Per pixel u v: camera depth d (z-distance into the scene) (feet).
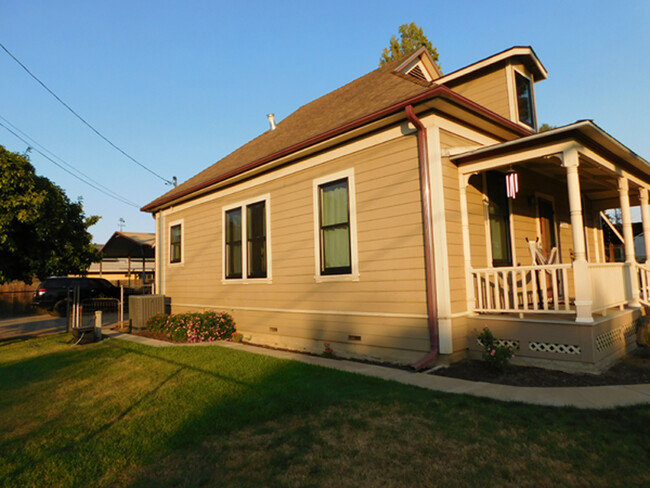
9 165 29.89
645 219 29.37
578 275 19.04
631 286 25.14
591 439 11.93
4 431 14.44
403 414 14.42
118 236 58.90
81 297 62.75
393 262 23.41
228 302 35.81
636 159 24.88
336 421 14.03
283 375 20.52
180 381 20.03
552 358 19.54
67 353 29.94
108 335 38.19
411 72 35.01
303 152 28.12
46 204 32.30
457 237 22.41
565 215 35.81
